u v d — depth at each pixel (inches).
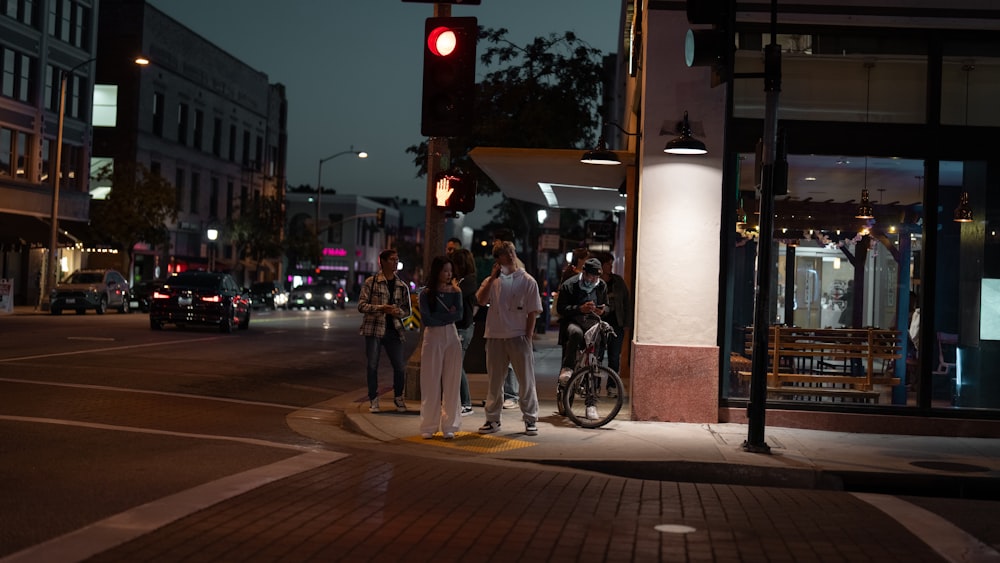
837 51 478.0
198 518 265.7
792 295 488.4
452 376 433.1
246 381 633.6
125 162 2138.3
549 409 530.9
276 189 3154.5
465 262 477.7
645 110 475.2
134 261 2251.5
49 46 1884.8
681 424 473.1
